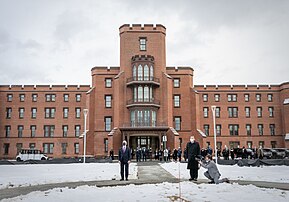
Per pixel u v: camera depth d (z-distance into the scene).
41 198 10.64
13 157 65.12
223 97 68.31
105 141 57.16
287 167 25.77
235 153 43.31
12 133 65.88
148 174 22.64
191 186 13.59
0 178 19.17
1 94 67.00
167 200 10.20
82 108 66.75
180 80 60.19
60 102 67.06
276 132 67.50
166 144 53.09
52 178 19.36
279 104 68.44
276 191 12.09
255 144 66.88
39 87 67.50
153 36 57.69
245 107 68.25
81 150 56.47
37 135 65.94
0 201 10.32
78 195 11.27
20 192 13.30
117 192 12.00
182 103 59.38
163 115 55.34
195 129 58.44
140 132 52.12
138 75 55.28
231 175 20.08
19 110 66.75
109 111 58.22
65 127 66.25
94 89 58.81
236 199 10.34
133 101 54.53
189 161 16.62
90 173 23.19
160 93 56.16
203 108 67.75
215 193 11.55
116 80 56.28
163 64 57.25
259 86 69.00
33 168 28.88
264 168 25.17
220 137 66.81
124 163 18.39
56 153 65.38
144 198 10.58
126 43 57.25
